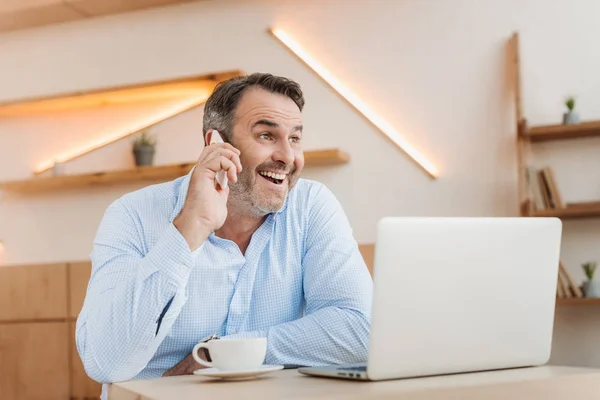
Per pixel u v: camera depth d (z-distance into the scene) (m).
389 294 0.99
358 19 3.51
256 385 1.01
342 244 1.59
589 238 3.10
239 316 1.55
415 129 3.38
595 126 2.97
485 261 1.07
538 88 3.22
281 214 1.62
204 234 1.25
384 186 3.40
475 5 3.34
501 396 0.92
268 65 3.63
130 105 3.88
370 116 3.45
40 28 4.05
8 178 4.06
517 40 3.20
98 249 1.44
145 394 0.95
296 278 1.61
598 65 3.15
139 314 1.21
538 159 3.20
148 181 3.79
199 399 0.87
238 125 1.56
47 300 3.53
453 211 3.29
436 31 3.38
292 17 3.62
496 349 1.10
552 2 3.23
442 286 1.03
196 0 3.77
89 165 3.91
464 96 3.32
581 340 3.08
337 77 3.52
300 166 1.59
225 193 1.30
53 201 3.95
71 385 3.45
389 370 1.00
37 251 3.96
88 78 3.94
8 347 3.57
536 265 1.12
